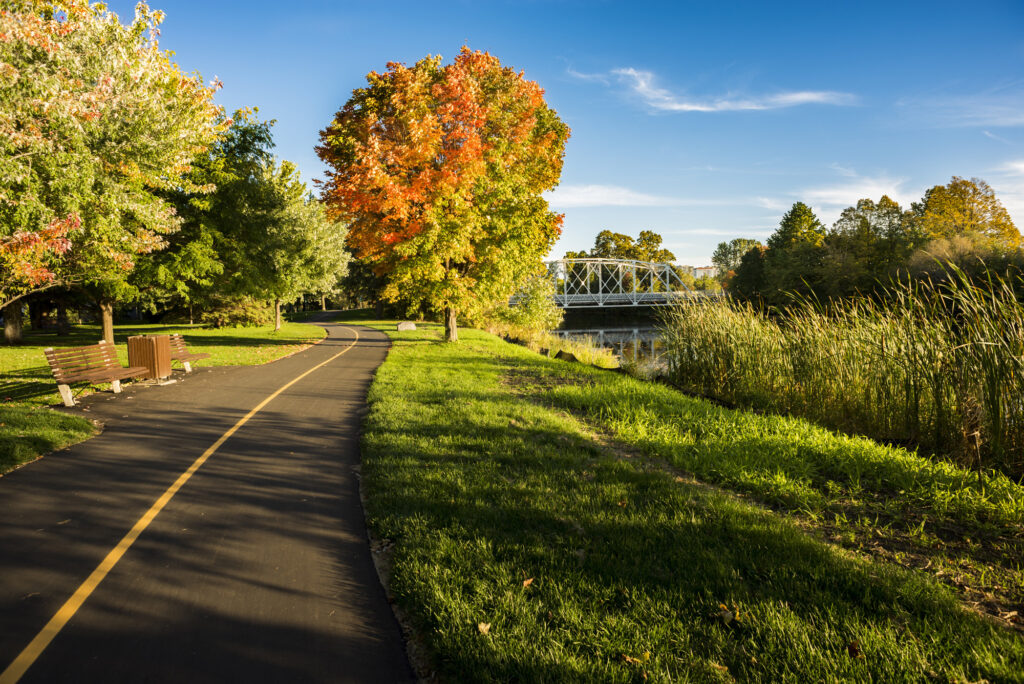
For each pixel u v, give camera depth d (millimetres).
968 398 6516
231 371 14711
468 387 11266
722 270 153625
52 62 10656
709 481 5824
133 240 14242
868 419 8367
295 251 32688
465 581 3539
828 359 9633
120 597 3531
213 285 26656
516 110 21125
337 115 21750
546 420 8219
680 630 3031
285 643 3086
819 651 2832
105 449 6859
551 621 3135
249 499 5254
